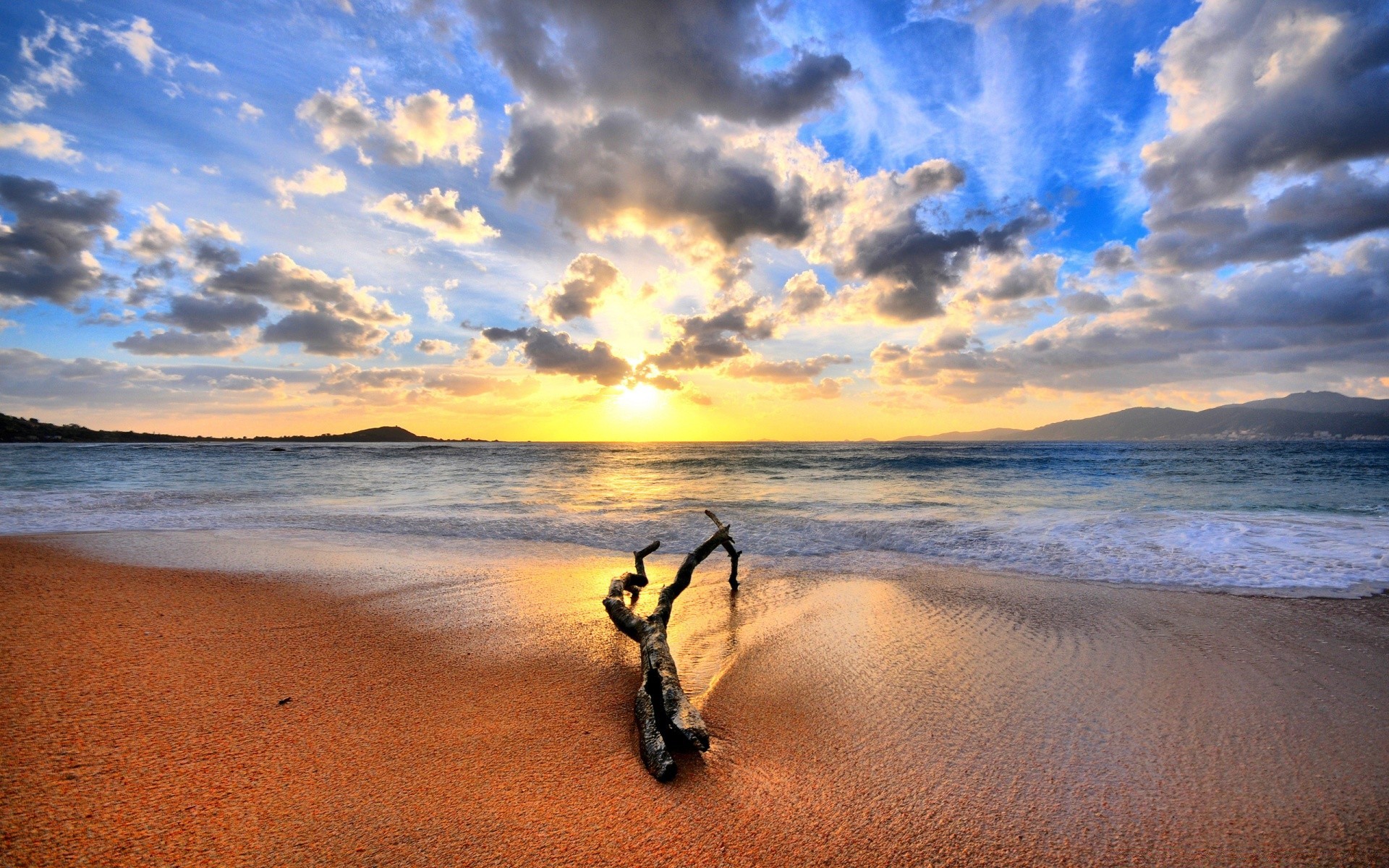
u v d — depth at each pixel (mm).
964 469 31891
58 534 10555
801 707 4043
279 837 2490
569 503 16594
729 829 2705
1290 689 4324
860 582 7773
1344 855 2574
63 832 2422
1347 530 10273
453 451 75750
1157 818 2836
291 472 29375
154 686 3883
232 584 6832
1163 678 4520
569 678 4430
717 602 6887
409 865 2363
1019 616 6191
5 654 4262
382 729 3512
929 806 2912
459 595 6777
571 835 2607
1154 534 10250
